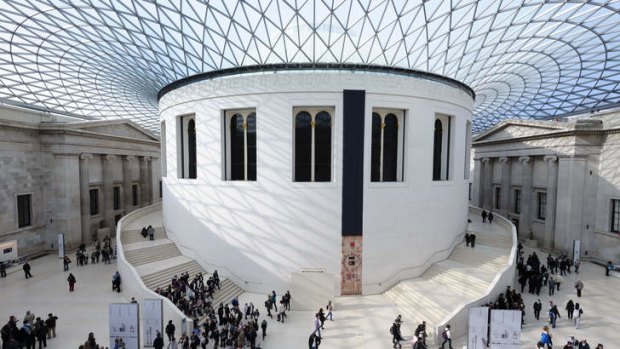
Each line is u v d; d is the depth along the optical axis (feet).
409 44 75.00
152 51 86.53
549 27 77.97
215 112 69.05
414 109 67.87
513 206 119.75
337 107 63.57
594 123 88.94
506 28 77.30
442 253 75.00
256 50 74.08
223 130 69.51
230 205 68.39
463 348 44.24
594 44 86.02
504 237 79.61
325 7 65.36
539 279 66.33
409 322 54.65
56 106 131.54
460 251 76.07
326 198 64.28
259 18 68.90
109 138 113.29
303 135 66.13
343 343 48.44
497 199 131.34
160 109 87.81
